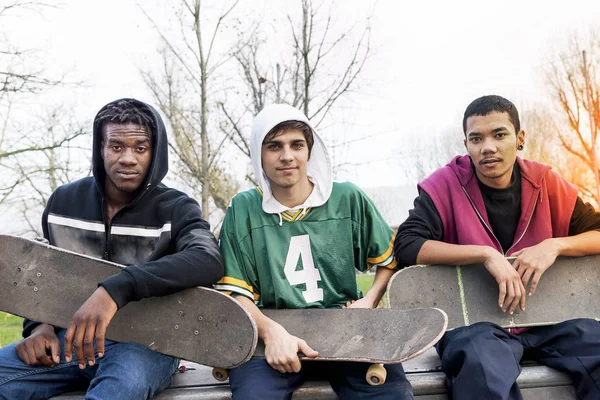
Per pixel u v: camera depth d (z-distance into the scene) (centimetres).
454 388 175
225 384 190
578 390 183
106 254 198
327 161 210
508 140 207
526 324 199
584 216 214
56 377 184
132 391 165
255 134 202
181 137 669
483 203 217
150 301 179
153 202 204
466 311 201
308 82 639
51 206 207
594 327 191
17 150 730
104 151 197
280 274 200
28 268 183
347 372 175
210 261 179
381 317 180
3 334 465
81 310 157
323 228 206
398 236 215
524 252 198
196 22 638
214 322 173
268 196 206
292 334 186
